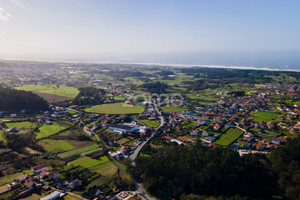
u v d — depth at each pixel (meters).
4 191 108.94
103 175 126.62
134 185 117.75
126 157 147.88
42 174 123.19
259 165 117.25
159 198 108.25
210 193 107.31
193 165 117.12
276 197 99.88
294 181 101.31
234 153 119.56
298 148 115.25
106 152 154.88
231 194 105.06
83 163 139.75
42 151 155.00
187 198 102.19
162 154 132.00
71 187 112.50
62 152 154.50
